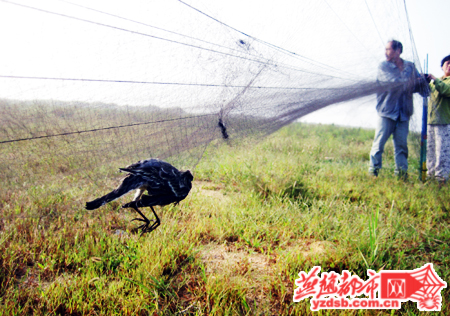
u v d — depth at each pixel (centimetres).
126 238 314
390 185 516
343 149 806
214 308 226
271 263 296
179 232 332
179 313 232
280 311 238
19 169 169
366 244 301
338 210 396
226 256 306
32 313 228
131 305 230
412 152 641
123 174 221
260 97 237
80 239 306
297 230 351
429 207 431
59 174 179
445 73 540
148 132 201
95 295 240
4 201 184
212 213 379
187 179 242
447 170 534
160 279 254
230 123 236
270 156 599
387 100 531
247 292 255
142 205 227
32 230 290
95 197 233
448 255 322
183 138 217
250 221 360
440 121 527
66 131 174
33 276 263
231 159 517
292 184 452
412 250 334
